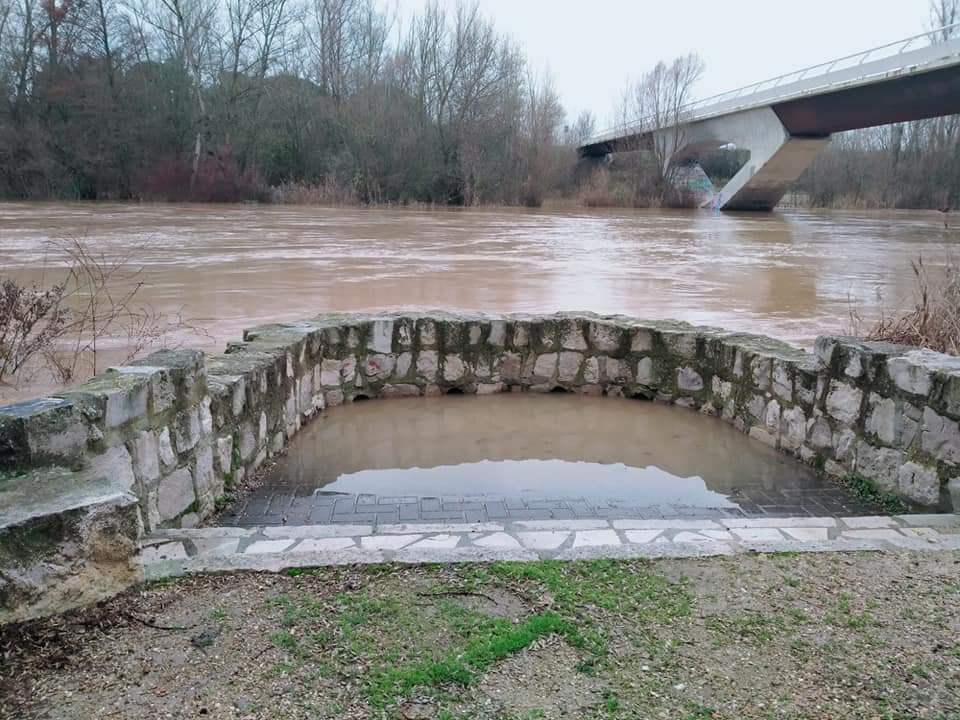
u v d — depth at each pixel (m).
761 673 2.17
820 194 51.44
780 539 3.15
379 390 6.12
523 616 2.44
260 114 42.78
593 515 3.95
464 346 6.20
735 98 40.16
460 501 4.13
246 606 2.48
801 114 35.25
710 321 9.28
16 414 2.67
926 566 2.86
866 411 4.27
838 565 2.86
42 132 38.91
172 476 3.48
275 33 42.84
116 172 40.22
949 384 3.69
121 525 2.47
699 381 5.87
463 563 2.79
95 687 2.06
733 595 2.61
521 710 1.99
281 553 2.86
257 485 4.36
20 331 6.32
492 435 5.31
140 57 42.00
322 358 5.77
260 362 4.61
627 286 12.21
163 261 14.45
